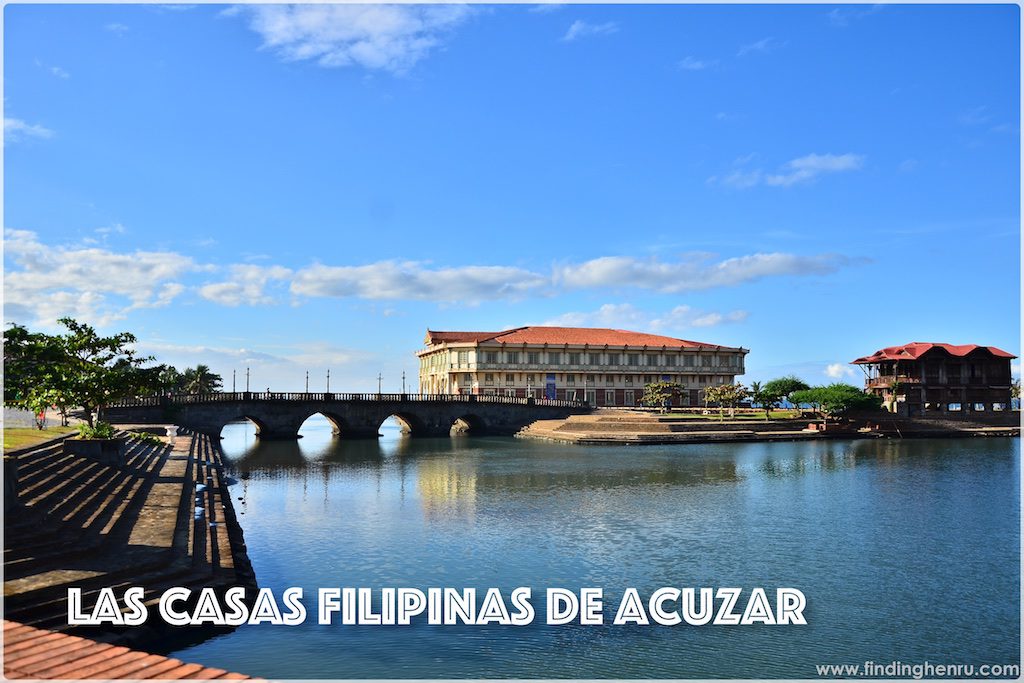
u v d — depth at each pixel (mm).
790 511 50531
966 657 25062
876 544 40438
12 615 21203
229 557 31438
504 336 153125
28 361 57938
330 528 44406
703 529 44344
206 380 177000
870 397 127938
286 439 113438
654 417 123375
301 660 23688
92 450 45844
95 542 28094
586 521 46750
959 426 126750
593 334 161750
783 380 133250
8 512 27484
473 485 63281
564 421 124938
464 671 23234
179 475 52750
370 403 120000
